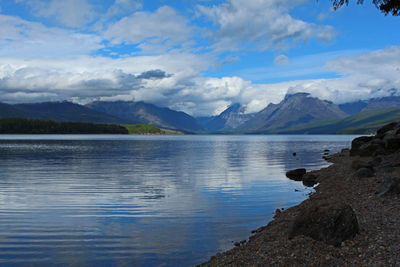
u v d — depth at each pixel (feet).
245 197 81.25
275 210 66.85
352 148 164.86
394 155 104.12
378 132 166.50
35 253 43.52
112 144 459.32
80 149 320.29
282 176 122.83
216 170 144.15
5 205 72.33
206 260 40.60
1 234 51.52
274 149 350.84
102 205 72.43
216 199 78.95
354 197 61.36
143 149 337.93
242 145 477.77
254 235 49.16
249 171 140.36
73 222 58.49
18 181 108.99
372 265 29.43
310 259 32.55
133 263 40.14
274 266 32.17
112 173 132.46
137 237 49.85
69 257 42.14
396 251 31.55
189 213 64.95
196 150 330.75
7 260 41.16
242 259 36.11
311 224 38.37
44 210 67.67
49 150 298.56
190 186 99.25
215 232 52.13
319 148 369.71
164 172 136.36
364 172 83.25
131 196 83.05
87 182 107.14
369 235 36.94
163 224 57.11
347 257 32.07
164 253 43.27
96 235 51.03
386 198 54.60
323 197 67.82
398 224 39.65
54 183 104.73
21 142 493.77
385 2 76.38
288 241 38.58
